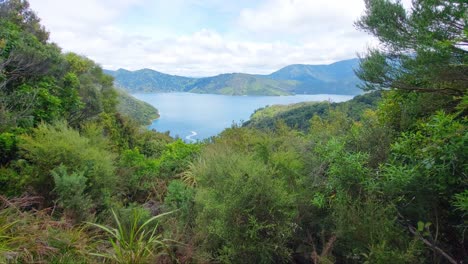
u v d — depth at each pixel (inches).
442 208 80.5
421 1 164.2
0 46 247.4
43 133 161.8
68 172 141.9
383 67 178.1
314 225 93.7
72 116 337.7
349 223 75.5
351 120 184.4
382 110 175.6
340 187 87.3
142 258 80.9
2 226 85.7
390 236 69.4
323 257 71.6
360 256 71.6
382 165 92.3
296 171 104.2
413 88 168.2
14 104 227.3
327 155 100.2
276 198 83.8
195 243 94.8
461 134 73.6
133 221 112.8
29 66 268.8
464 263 71.7
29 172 138.0
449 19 145.9
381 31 181.5
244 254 80.2
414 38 169.6
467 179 71.2
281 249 83.0
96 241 98.3
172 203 126.7
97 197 141.8
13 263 71.8
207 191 98.8
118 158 223.1
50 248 79.8
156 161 225.0
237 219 81.4
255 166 92.0
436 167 75.3
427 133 98.5
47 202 128.8
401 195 81.7
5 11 335.9
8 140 162.1
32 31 386.9
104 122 471.5
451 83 159.6
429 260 70.5
